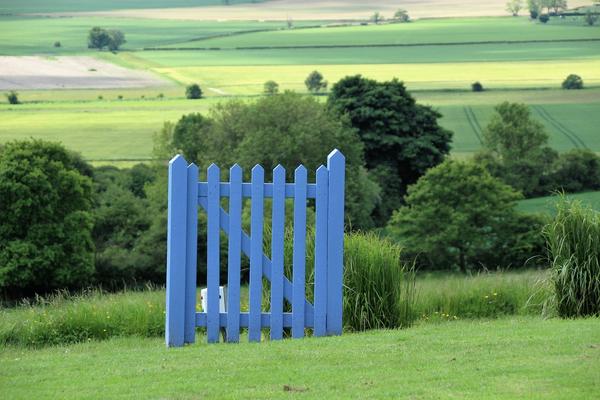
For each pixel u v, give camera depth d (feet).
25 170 283.38
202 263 235.61
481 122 610.24
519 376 41.27
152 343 68.44
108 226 344.08
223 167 357.61
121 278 306.14
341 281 55.93
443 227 321.73
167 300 55.36
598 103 653.71
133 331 74.38
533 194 483.51
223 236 231.91
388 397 38.40
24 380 45.57
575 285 60.95
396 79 481.05
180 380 43.27
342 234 55.83
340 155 55.62
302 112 356.79
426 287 88.22
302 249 55.52
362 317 60.85
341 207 55.67
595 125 586.86
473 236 319.88
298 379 42.42
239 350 50.62
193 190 54.85
